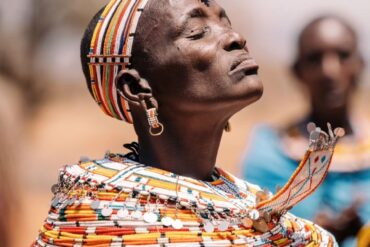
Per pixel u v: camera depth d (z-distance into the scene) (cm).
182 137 398
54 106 2988
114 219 362
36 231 1480
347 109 826
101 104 423
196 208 367
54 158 2377
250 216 372
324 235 411
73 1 2550
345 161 762
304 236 393
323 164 376
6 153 427
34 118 2378
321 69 827
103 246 358
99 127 2875
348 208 733
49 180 2095
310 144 362
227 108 389
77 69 3089
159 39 390
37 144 2395
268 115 3161
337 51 830
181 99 388
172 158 402
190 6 393
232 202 380
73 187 379
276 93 3425
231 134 2775
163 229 359
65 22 2569
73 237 365
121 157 404
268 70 3559
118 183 371
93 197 371
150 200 367
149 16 393
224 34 392
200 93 384
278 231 379
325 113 825
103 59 401
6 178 426
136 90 396
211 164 410
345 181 753
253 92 386
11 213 426
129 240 357
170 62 387
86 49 412
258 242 369
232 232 367
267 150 798
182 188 373
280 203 375
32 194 1889
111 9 407
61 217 373
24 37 2384
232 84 385
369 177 753
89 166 391
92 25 411
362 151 774
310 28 843
